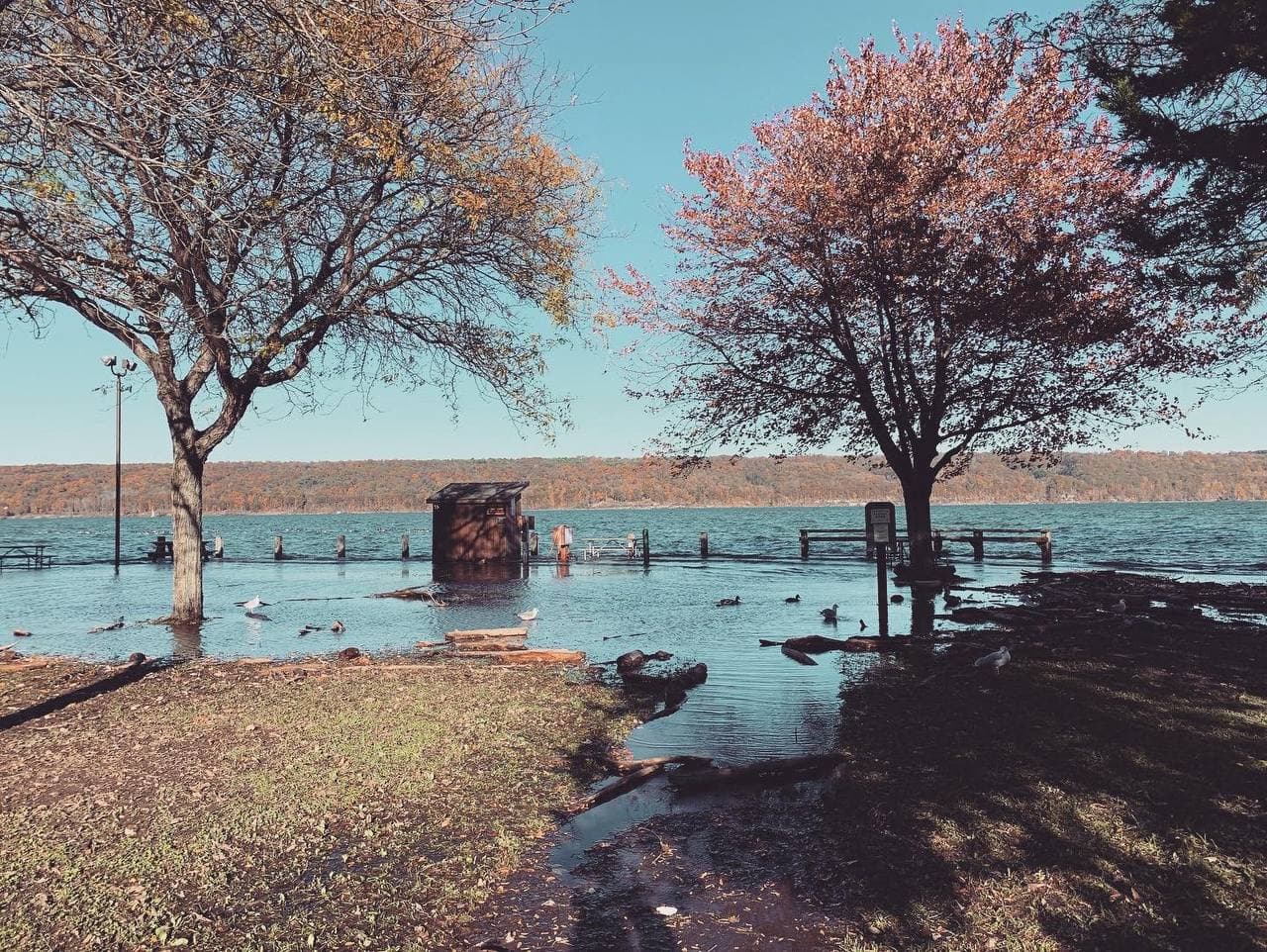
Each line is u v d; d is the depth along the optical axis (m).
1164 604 14.80
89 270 6.91
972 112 18.42
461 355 15.09
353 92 7.94
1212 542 37.75
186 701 8.03
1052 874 3.89
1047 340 18.16
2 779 5.65
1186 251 11.02
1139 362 18.45
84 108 6.87
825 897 3.82
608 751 6.32
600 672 9.57
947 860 4.11
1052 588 17.23
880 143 18.20
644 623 14.03
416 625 14.20
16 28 6.54
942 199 18.36
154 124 7.16
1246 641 10.39
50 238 7.10
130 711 7.65
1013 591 17.59
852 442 22.83
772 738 6.58
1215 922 3.40
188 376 14.47
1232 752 5.58
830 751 6.07
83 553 43.22
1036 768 5.39
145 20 7.00
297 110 8.06
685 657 10.62
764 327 20.77
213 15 7.10
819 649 10.98
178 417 14.58
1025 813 4.63
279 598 19.19
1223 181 10.36
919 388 20.05
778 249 19.89
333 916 3.74
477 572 26.66
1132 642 10.48
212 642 12.43
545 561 30.66
